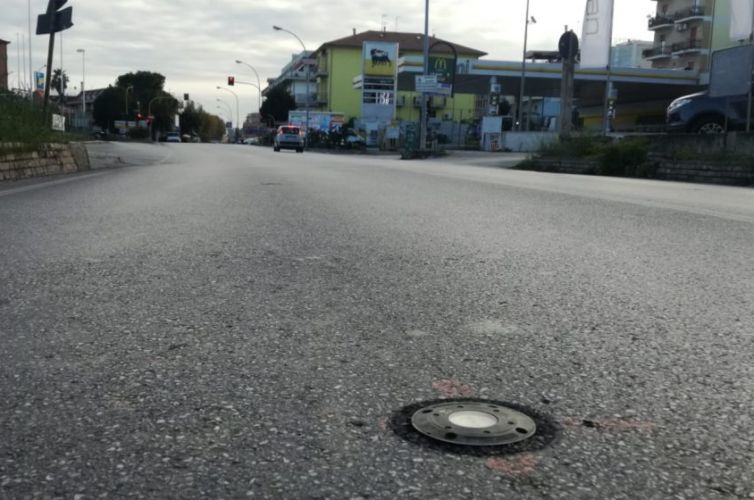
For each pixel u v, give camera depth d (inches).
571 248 191.2
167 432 70.2
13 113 538.6
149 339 102.0
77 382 84.2
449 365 91.4
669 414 75.9
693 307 124.8
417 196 360.5
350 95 3678.6
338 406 77.1
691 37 2704.2
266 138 3412.9
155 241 198.5
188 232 217.9
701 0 2637.8
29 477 60.9
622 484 60.4
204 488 59.1
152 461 64.0
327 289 136.6
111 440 68.4
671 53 2787.9
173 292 133.2
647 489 59.6
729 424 73.5
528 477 61.3
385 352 96.7
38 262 164.6
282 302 125.5
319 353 96.0
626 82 1993.1
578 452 66.2
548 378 86.8
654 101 2397.9
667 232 226.4
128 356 94.1
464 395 80.7
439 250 185.6
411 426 71.7
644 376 87.9
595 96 2487.7
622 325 111.9
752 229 235.8
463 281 145.3
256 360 92.8
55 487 59.2
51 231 219.5
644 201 340.2
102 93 4527.6
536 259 173.0
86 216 260.7
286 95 4084.6
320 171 644.7
